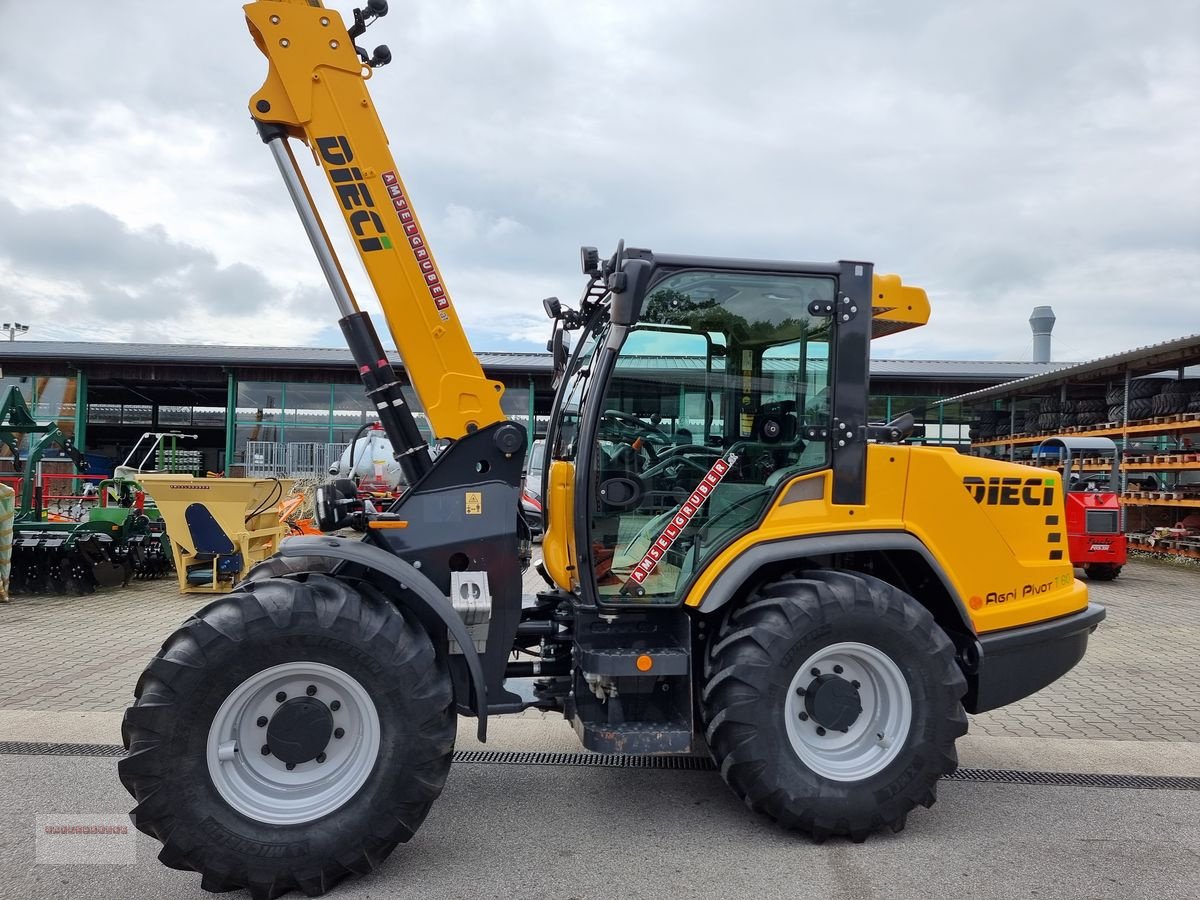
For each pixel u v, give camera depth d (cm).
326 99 323
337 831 278
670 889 285
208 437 2978
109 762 385
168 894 278
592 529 346
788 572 348
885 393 2044
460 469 332
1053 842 326
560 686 354
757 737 312
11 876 286
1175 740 454
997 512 364
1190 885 292
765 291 345
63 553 851
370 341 345
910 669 323
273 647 279
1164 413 1245
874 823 319
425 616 324
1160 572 1157
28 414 960
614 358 333
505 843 319
